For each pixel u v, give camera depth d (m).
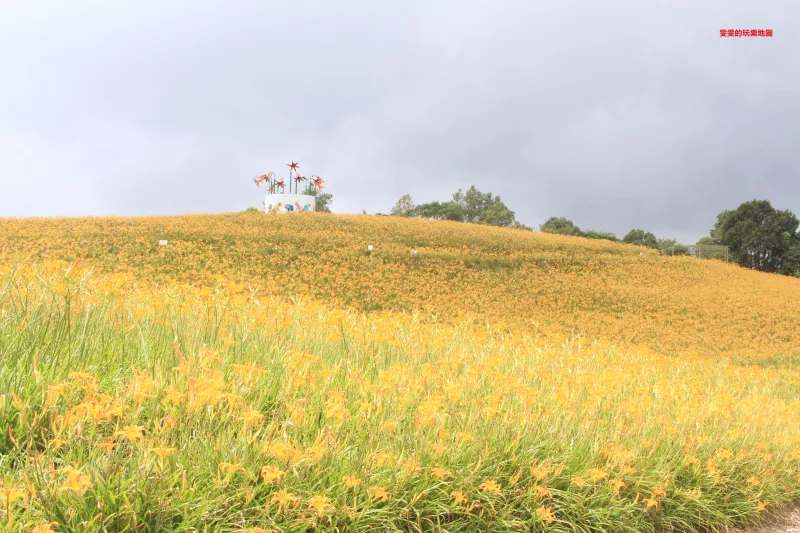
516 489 3.02
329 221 43.72
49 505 1.92
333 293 24.06
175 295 4.26
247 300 4.71
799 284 43.56
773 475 4.50
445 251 36.00
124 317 3.84
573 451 3.46
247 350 3.67
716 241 80.31
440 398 3.17
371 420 2.93
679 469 3.93
